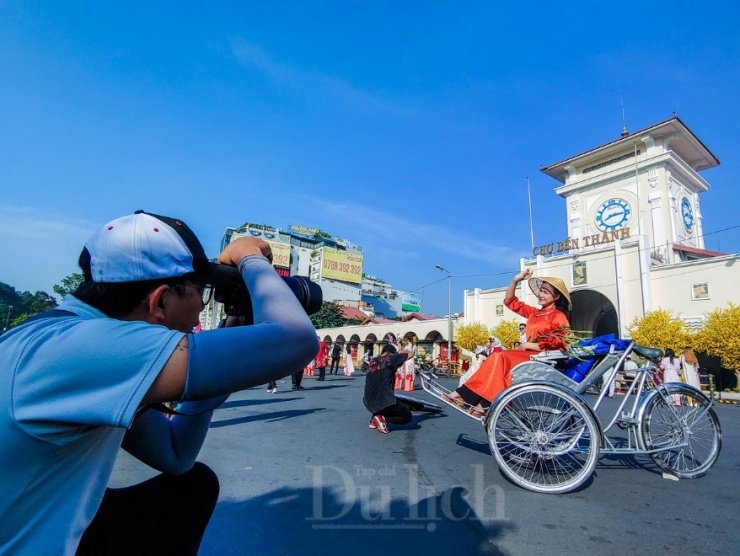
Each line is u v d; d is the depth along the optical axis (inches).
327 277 2888.8
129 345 33.3
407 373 561.9
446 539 103.7
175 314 42.9
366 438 221.8
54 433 32.5
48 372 32.2
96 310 40.3
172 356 33.2
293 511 119.0
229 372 34.1
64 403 31.9
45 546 33.4
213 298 47.7
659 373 168.1
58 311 39.4
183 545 55.5
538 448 148.3
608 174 1177.4
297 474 153.9
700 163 1273.4
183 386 33.0
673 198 1098.1
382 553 95.8
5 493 31.6
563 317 174.4
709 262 796.0
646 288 859.4
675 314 826.8
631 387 166.4
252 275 43.0
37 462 32.7
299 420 277.0
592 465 141.7
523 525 113.0
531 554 97.0
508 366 168.6
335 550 96.7
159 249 40.4
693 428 164.4
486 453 191.3
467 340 1106.1
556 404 152.1
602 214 1178.0
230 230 2960.1
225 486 139.3
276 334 36.6
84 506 37.6
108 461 40.4
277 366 36.1
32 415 31.5
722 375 805.9
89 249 41.3
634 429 158.2
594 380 163.8
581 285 963.3
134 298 40.5
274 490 136.1
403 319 1668.3
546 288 180.4
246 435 223.9
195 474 57.7
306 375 868.6
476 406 169.8
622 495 138.6
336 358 924.0
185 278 42.3
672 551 99.2
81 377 32.2
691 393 164.6
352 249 3548.2
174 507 55.1
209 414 57.8
